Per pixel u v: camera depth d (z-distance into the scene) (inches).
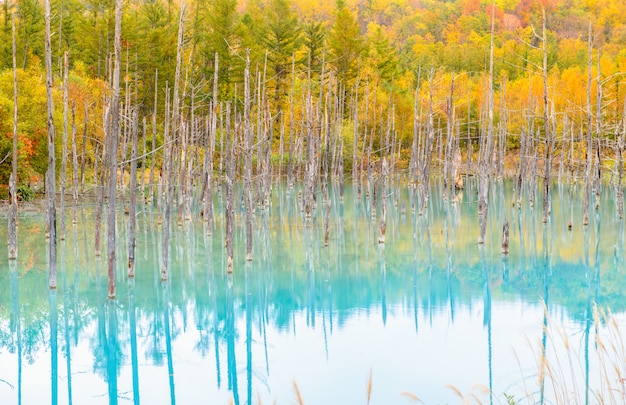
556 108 2672.2
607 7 4566.9
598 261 985.5
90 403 514.3
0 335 684.1
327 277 919.0
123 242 1176.8
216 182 2143.2
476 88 3176.7
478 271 941.8
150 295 828.0
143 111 2352.4
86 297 815.1
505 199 1849.2
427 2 5718.5
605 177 2265.0
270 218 1496.1
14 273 922.1
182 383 550.6
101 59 2315.5
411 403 483.5
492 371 547.8
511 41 3902.6
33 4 2337.6
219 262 1016.9
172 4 2773.1
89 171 1974.7
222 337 671.1
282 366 578.9
